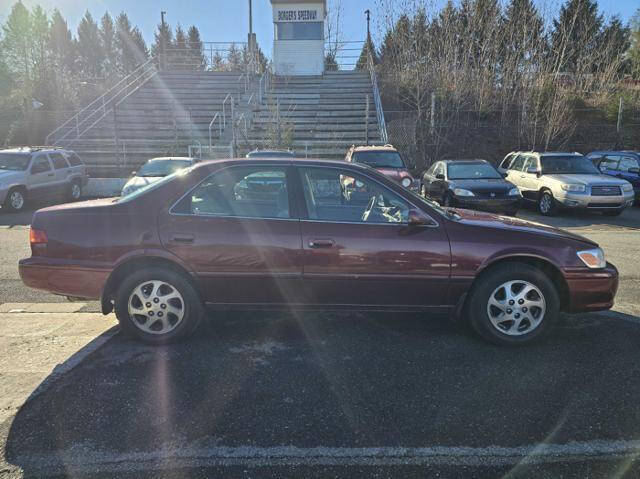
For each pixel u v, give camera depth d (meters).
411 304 4.26
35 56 45.12
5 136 22.23
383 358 4.02
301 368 3.84
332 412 3.21
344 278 4.16
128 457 2.76
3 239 9.42
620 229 10.70
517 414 3.18
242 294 4.24
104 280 4.18
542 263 4.29
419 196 4.56
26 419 3.13
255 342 4.35
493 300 4.22
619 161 15.28
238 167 4.30
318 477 2.60
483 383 3.60
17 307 5.48
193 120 21.06
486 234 4.20
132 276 4.20
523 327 4.25
